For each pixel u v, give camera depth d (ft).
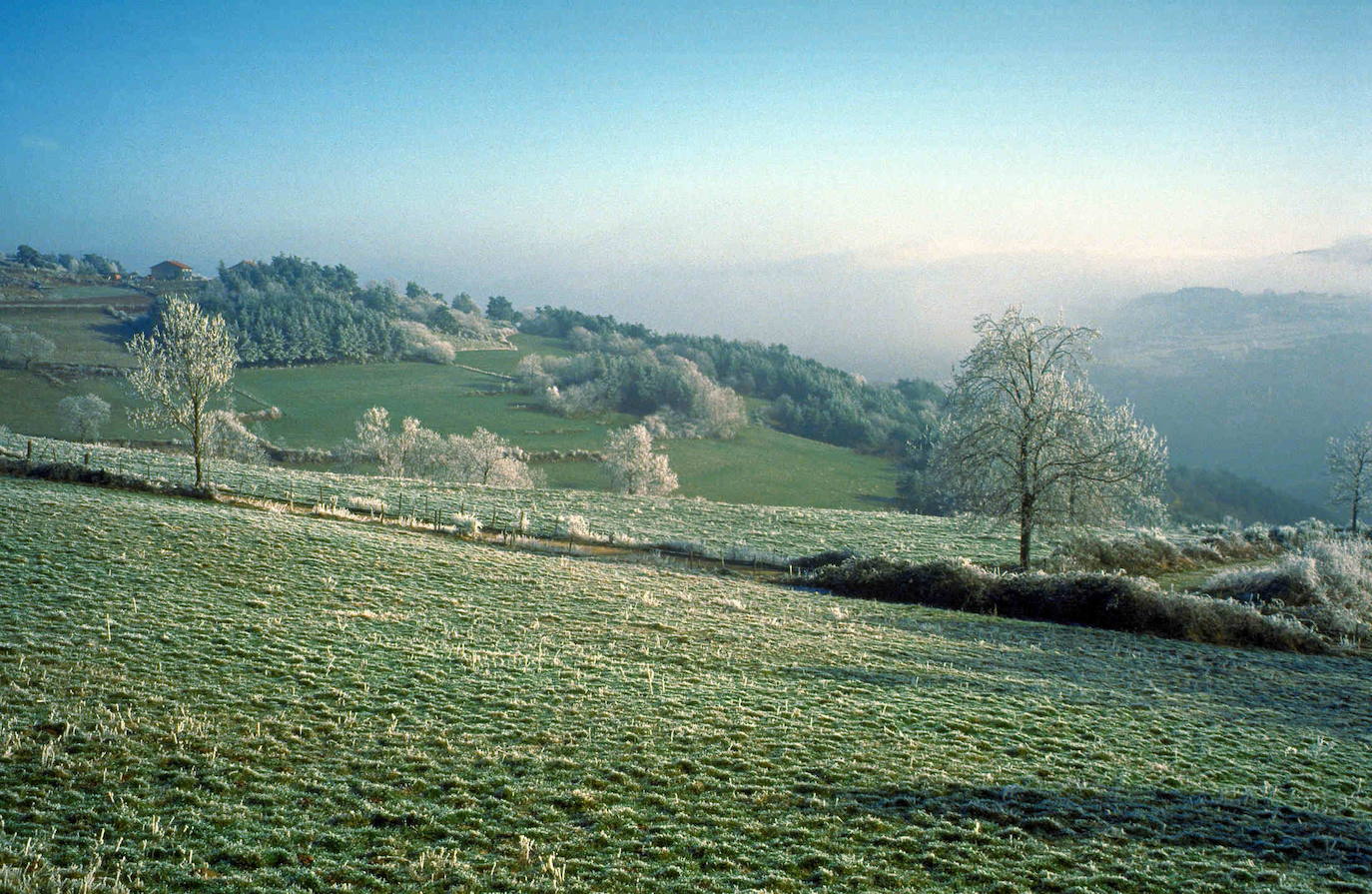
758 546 151.43
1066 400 130.52
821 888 36.29
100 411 305.12
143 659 57.72
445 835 39.01
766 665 71.67
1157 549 147.74
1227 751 57.67
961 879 37.50
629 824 41.06
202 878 33.68
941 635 90.17
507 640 72.69
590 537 137.49
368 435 313.12
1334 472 219.61
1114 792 48.49
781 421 545.85
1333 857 41.65
